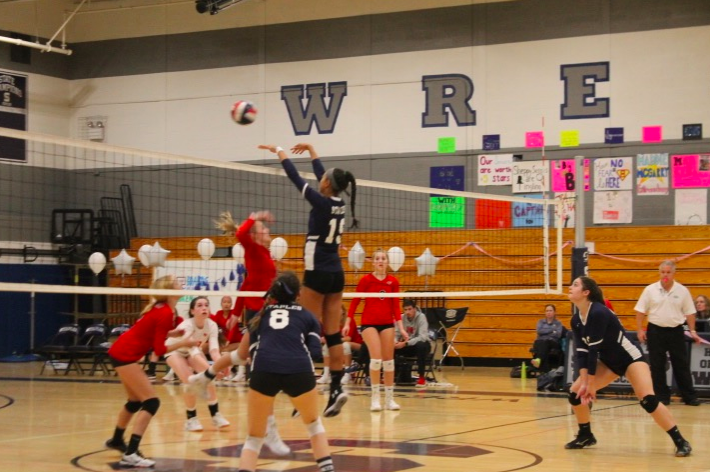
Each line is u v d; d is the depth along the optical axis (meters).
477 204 18.77
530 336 17.67
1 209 20.50
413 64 19.56
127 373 7.02
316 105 20.28
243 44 20.97
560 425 9.53
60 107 22.19
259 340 5.80
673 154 17.55
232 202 20.73
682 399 12.32
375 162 19.77
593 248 17.39
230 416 10.48
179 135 21.44
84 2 22.09
